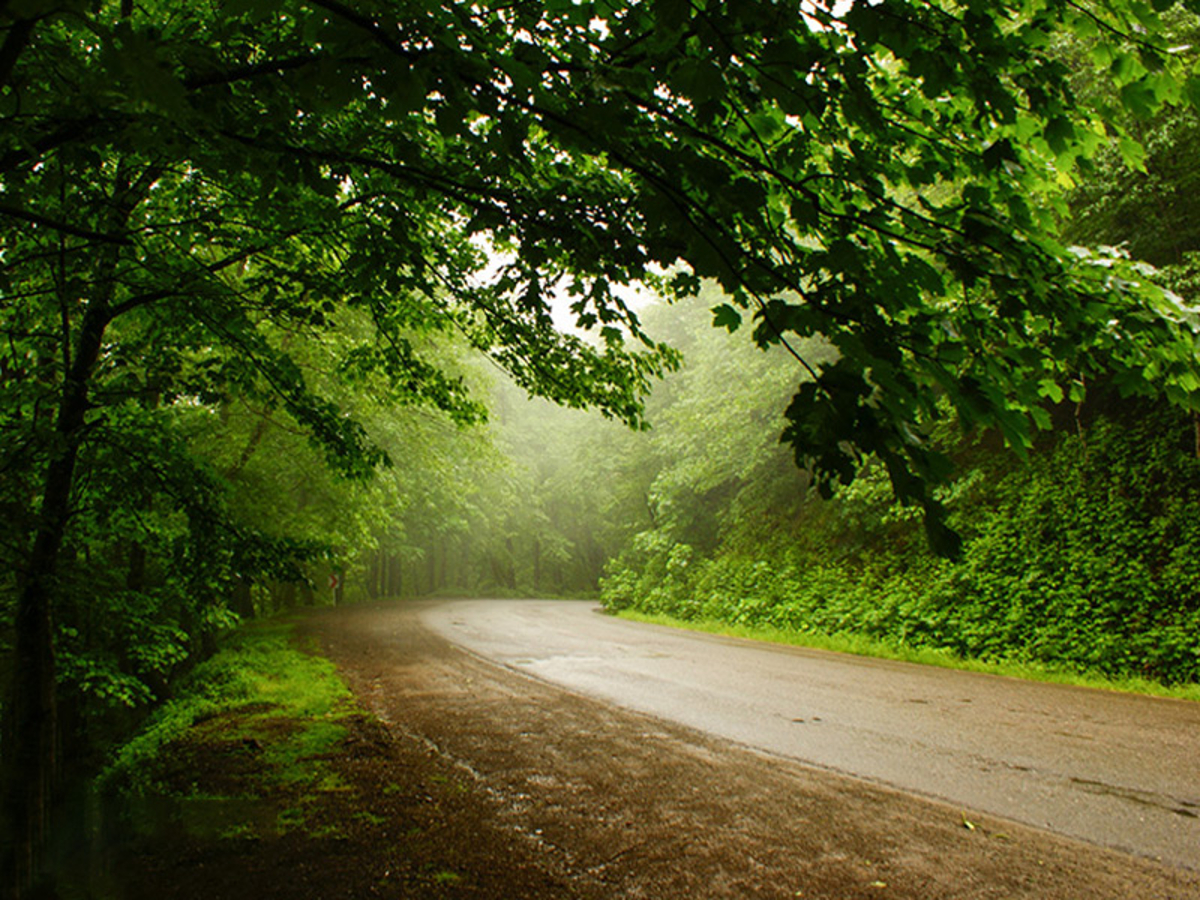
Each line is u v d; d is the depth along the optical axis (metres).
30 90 2.03
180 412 9.29
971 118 2.32
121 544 8.61
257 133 2.58
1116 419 11.97
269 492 11.68
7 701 6.54
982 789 4.75
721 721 6.76
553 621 18.58
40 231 3.89
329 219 4.17
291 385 5.69
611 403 6.01
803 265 1.90
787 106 1.81
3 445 4.65
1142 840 3.88
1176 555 9.59
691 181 1.79
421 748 5.80
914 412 1.51
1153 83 2.02
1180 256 10.45
